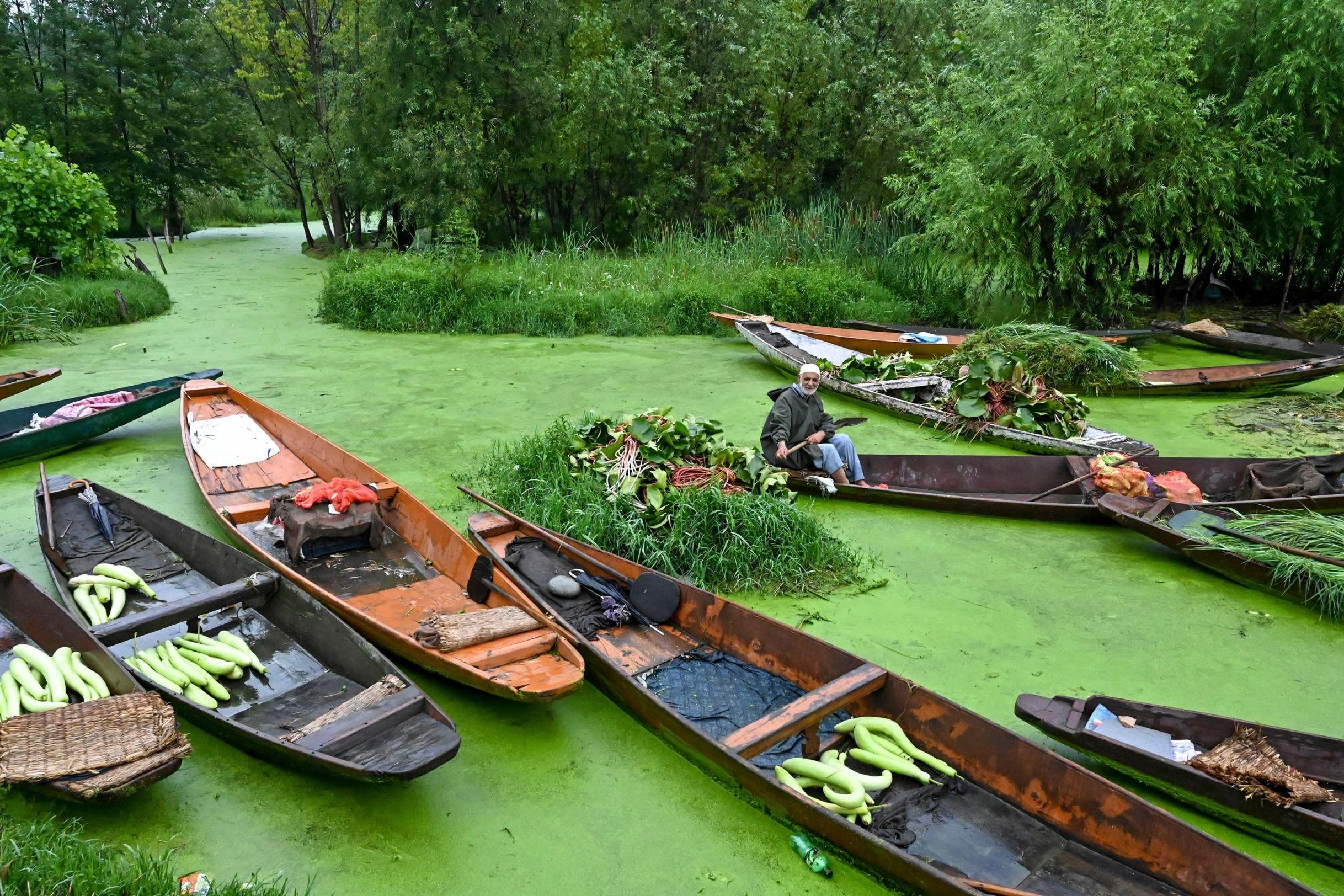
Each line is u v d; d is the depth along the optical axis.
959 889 3.12
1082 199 12.46
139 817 3.74
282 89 23.50
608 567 5.52
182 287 17.33
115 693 4.12
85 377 10.28
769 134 20.50
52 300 12.84
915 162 14.81
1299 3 12.77
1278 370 10.62
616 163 20.14
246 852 3.60
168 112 28.47
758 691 4.64
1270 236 14.30
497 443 8.16
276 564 5.16
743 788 3.91
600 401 9.88
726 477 6.83
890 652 5.18
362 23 21.00
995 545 6.65
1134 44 11.87
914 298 15.65
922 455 7.85
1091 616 5.64
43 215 14.05
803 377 7.47
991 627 5.48
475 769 4.15
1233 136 13.38
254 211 37.25
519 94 18.52
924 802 3.85
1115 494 6.87
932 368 10.26
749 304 14.12
